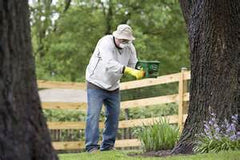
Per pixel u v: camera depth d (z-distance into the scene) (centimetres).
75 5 2495
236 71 748
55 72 2531
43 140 347
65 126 1346
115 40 891
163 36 2444
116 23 2394
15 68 340
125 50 908
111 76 902
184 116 1137
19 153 334
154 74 837
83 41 2361
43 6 2655
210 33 754
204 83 766
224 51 748
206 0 750
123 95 2169
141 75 835
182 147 774
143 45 2212
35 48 2644
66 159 786
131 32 894
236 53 751
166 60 2425
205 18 758
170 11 2358
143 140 873
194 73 778
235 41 751
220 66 751
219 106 751
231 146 729
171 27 2417
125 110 1352
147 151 862
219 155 680
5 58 337
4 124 332
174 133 866
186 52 2455
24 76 345
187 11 801
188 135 775
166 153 796
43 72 2452
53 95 2175
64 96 2159
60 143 1350
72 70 2441
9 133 333
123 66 857
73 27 2388
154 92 2248
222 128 745
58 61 2456
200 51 770
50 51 2408
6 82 336
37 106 351
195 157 686
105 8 2450
